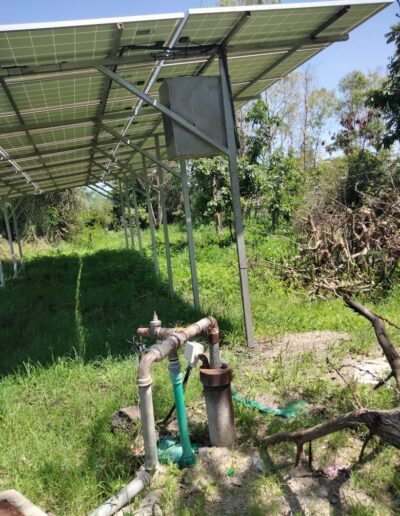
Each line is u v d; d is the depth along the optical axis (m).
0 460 3.50
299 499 2.93
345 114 30.20
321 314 7.00
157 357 3.03
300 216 12.34
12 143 8.10
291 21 5.10
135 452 3.45
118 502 2.88
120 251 17.67
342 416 2.80
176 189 23.89
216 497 2.97
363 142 21.02
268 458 3.31
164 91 5.82
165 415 4.00
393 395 3.96
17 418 4.11
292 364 5.00
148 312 7.55
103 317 7.66
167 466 3.21
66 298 9.52
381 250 8.35
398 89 13.83
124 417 3.82
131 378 4.77
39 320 7.67
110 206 29.23
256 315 6.98
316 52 6.48
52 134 8.15
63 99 6.40
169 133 5.94
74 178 15.59
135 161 13.76
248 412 3.89
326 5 4.77
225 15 4.69
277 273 9.57
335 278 8.16
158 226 25.55
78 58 5.03
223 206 15.08
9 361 5.68
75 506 2.96
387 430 2.59
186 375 3.57
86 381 4.91
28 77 5.31
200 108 5.71
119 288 9.73
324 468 3.20
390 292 7.69
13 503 2.60
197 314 7.03
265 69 6.75
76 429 3.90
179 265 12.27
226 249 13.81
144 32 4.77
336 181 14.43
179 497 2.97
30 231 24.52
